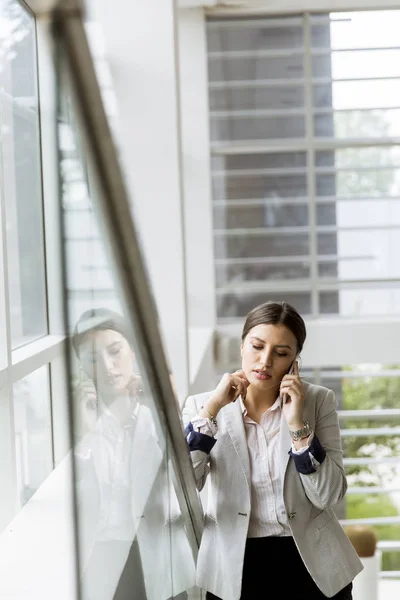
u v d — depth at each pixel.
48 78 0.98
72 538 1.18
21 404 3.53
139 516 1.73
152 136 4.89
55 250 1.04
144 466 1.78
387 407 8.24
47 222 1.10
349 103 7.90
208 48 7.93
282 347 2.38
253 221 7.99
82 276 1.12
